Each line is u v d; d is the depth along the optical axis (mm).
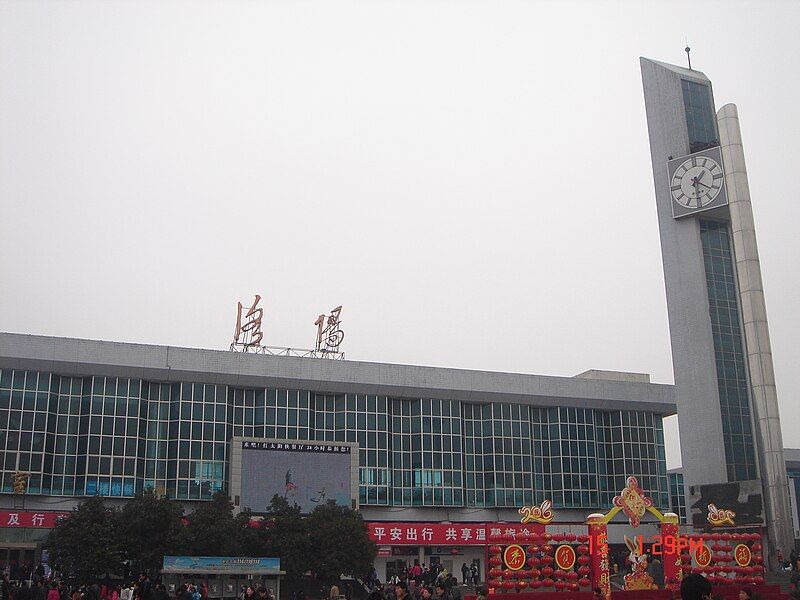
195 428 94188
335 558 73375
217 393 96375
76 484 88812
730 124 81875
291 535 73938
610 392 112500
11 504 86000
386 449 102188
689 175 92250
